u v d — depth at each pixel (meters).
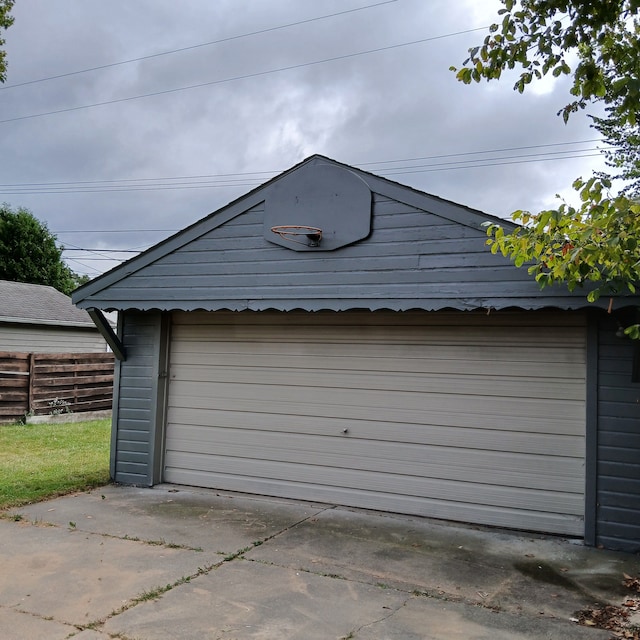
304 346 6.88
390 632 3.61
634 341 5.22
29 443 10.41
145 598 4.05
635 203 3.74
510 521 5.78
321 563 4.78
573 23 4.13
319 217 6.32
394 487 6.31
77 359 14.12
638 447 5.22
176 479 7.47
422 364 6.28
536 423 5.76
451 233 5.71
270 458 6.96
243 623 3.71
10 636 3.49
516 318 5.90
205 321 7.45
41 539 5.28
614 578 4.54
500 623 3.76
